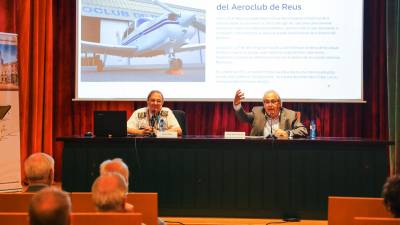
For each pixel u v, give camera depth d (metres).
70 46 6.86
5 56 5.78
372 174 4.38
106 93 6.72
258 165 4.43
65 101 6.89
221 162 4.45
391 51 6.56
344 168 4.39
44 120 6.70
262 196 4.42
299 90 6.58
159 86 6.70
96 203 2.11
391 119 6.57
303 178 4.41
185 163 4.46
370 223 2.01
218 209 4.45
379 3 6.73
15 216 2.09
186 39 6.67
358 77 6.54
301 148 4.41
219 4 6.62
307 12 6.56
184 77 6.68
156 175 4.47
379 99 6.78
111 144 4.49
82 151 4.50
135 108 6.84
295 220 4.39
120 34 6.72
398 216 2.11
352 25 6.53
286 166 4.42
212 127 6.87
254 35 6.59
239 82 6.62
